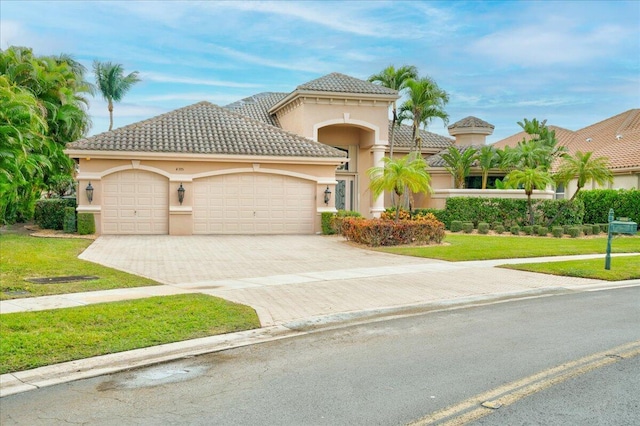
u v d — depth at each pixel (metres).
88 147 24.19
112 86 53.66
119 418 5.58
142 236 24.53
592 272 15.14
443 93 34.03
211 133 27.41
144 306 10.07
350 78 32.84
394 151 36.84
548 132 37.22
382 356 7.67
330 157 26.94
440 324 9.64
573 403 5.82
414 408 5.73
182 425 5.39
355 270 15.73
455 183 33.97
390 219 25.58
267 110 37.09
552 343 8.30
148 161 25.12
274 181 26.77
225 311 9.92
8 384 6.55
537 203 28.44
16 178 21.75
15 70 28.97
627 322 9.76
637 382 6.50
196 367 7.24
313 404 5.88
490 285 13.49
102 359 7.37
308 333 9.02
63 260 15.93
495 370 6.98
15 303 10.45
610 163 33.53
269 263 17.11
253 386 6.48
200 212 25.94
